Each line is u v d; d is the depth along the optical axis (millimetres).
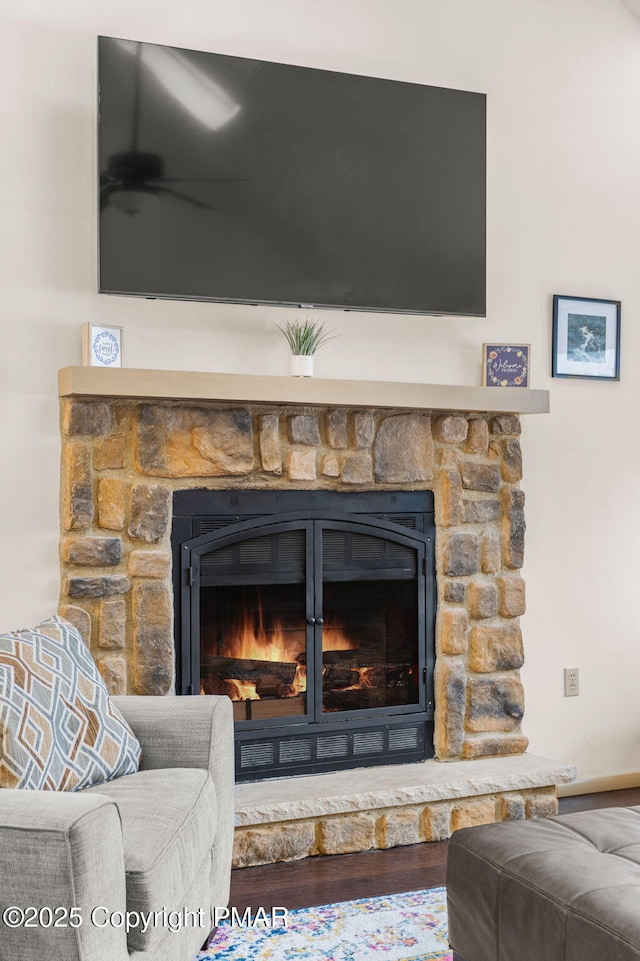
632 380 3867
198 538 3150
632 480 3863
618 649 3846
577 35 3807
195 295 3117
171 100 3092
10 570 2967
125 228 3027
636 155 3863
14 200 3006
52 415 3031
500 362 3580
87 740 2217
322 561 3328
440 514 3473
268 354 3348
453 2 3611
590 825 2109
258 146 3215
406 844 3137
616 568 3842
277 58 3359
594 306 3805
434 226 3469
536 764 3387
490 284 3658
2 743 2006
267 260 3221
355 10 3473
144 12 3176
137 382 2914
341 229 3330
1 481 2967
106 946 1660
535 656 3701
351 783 3170
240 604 3275
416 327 3561
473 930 2025
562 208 3775
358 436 3332
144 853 1867
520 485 3676
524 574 3682
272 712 3279
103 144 3000
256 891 2762
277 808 2957
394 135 3412
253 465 3191
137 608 3043
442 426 3449
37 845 1594
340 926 2523
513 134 3697
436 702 3467
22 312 3008
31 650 2268
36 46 3035
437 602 3484
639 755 3855
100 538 3010
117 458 3031
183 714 2428
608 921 1646
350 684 3412
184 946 2041
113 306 3135
